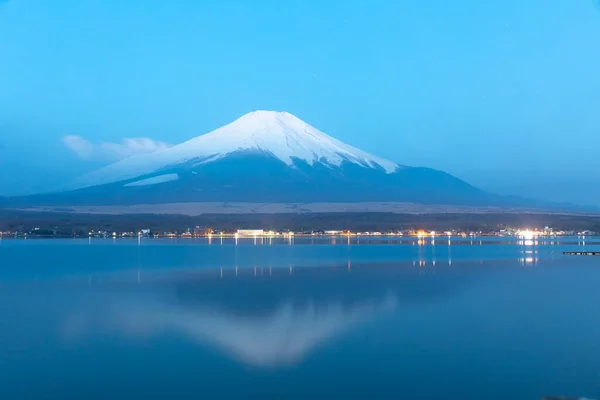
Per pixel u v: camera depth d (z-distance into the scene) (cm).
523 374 2038
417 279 5066
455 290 4228
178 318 3084
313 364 2180
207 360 2242
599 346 2409
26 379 2014
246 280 5031
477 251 10269
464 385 1930
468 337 2586
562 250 10719
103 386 1941
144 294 4094
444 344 2458
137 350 2391
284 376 2039
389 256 8675
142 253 9956
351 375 2045
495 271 5888
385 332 2698
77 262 7581
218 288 4428
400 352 2339
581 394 1838
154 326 2872
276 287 4472
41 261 7819
